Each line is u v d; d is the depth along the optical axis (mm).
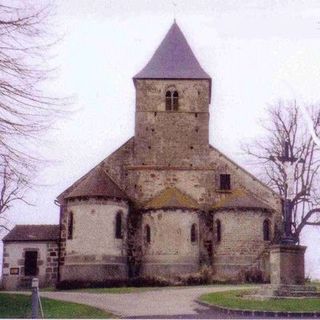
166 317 20516
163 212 42281
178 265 41250
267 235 42688
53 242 44594
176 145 45969
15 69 16594
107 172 45031
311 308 21250
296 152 43844
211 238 43719
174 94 47094
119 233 42094
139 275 42438
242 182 45125
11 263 44281
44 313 22047
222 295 26484
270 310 20922
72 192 42938
